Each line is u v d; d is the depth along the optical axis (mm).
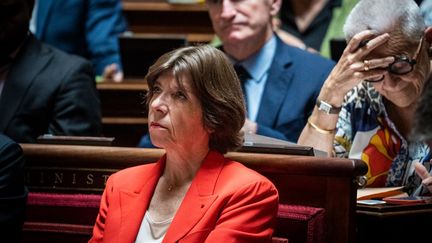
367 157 6891
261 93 8625
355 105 6977
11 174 6199
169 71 5594
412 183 6777
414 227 6305
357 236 6223
